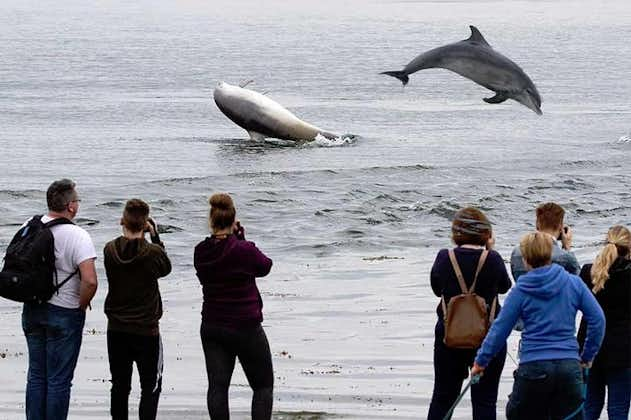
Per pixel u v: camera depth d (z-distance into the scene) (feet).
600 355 119.03
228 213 115.85
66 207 117.50
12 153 442.09
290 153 442.91
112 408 119.14
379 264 239.91
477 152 442.50
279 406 133.69
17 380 147.74
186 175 387.55
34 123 545.85
